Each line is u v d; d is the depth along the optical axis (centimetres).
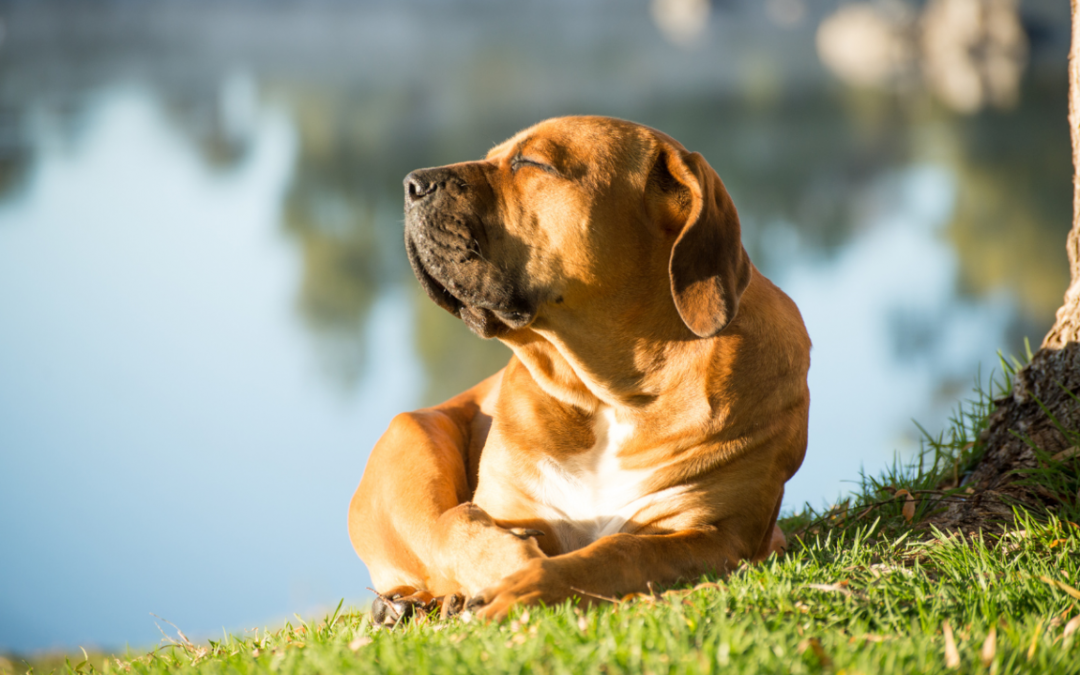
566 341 344
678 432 341
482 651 227
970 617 252
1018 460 403
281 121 13438
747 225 7456
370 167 10119
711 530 331
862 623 240
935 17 11462
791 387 354
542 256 337
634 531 344
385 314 6881
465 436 416
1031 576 283
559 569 283
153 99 15062
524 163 342
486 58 18438
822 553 340
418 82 15662
